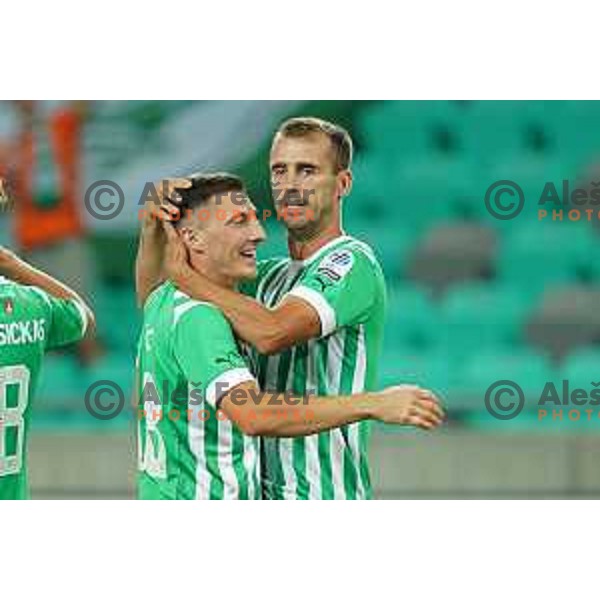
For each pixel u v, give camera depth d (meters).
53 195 27.14
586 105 29.31
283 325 14.16
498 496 24.62
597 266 29.11
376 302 14.94
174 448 14.33
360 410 13.74
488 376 28.41
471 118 29.42
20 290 14.81
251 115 27.27
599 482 24.56
